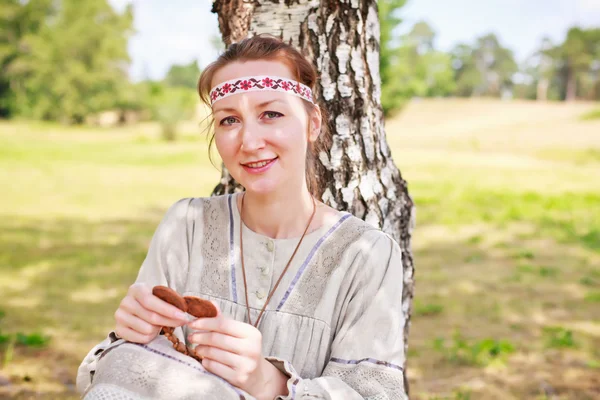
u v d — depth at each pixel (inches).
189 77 4606.3
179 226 64.1
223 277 60.7
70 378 167.3
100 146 1279.5
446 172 810.8
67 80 2250.2
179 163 934.4
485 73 4817.9
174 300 51.4
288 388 52.1
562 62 4355.3
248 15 87.7
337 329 59.1
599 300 256.2
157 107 1574.8
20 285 263.4
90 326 213.5
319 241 59.8
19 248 337.4
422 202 549.0
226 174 94.3
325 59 86.0
